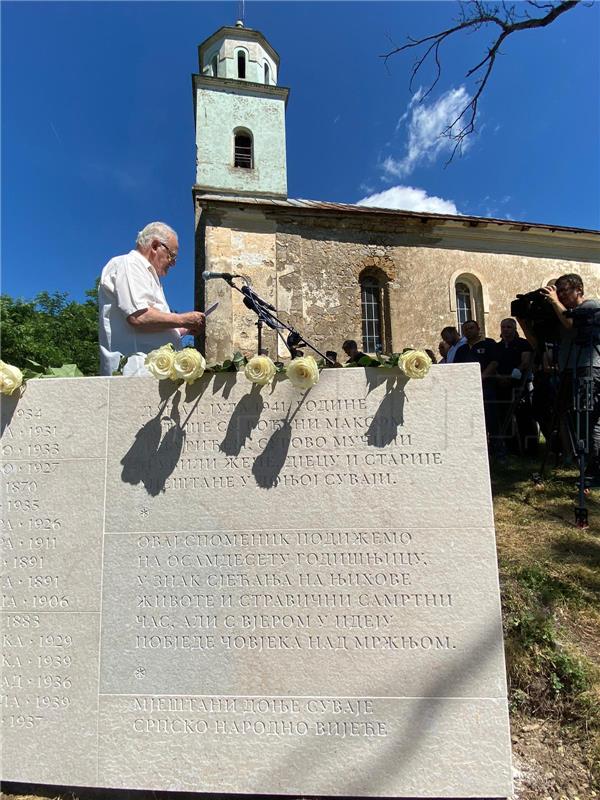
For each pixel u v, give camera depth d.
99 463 2.51
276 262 12.33
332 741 2.18
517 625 2.70
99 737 2.27
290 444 2.46
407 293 13.07
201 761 2.21
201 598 2.35
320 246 12.73
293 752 2.18
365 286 13.20
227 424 2.49
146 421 2.52
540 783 2.13
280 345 11.88
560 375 4.71
